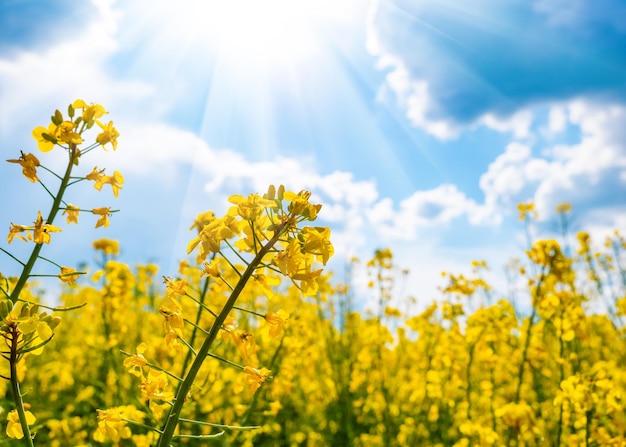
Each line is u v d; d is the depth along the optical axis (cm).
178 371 54
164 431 24
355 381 89
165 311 26
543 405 66
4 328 23
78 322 97
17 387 24
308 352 67
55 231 28
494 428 65
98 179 31
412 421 81
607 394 49
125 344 69
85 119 30
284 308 79
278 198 26
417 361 94
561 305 61
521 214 92
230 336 25
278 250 25
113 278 63
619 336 90
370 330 92
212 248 25
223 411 59
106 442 54
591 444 49
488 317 71
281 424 80
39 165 29
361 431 89
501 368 75
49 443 61
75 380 83
